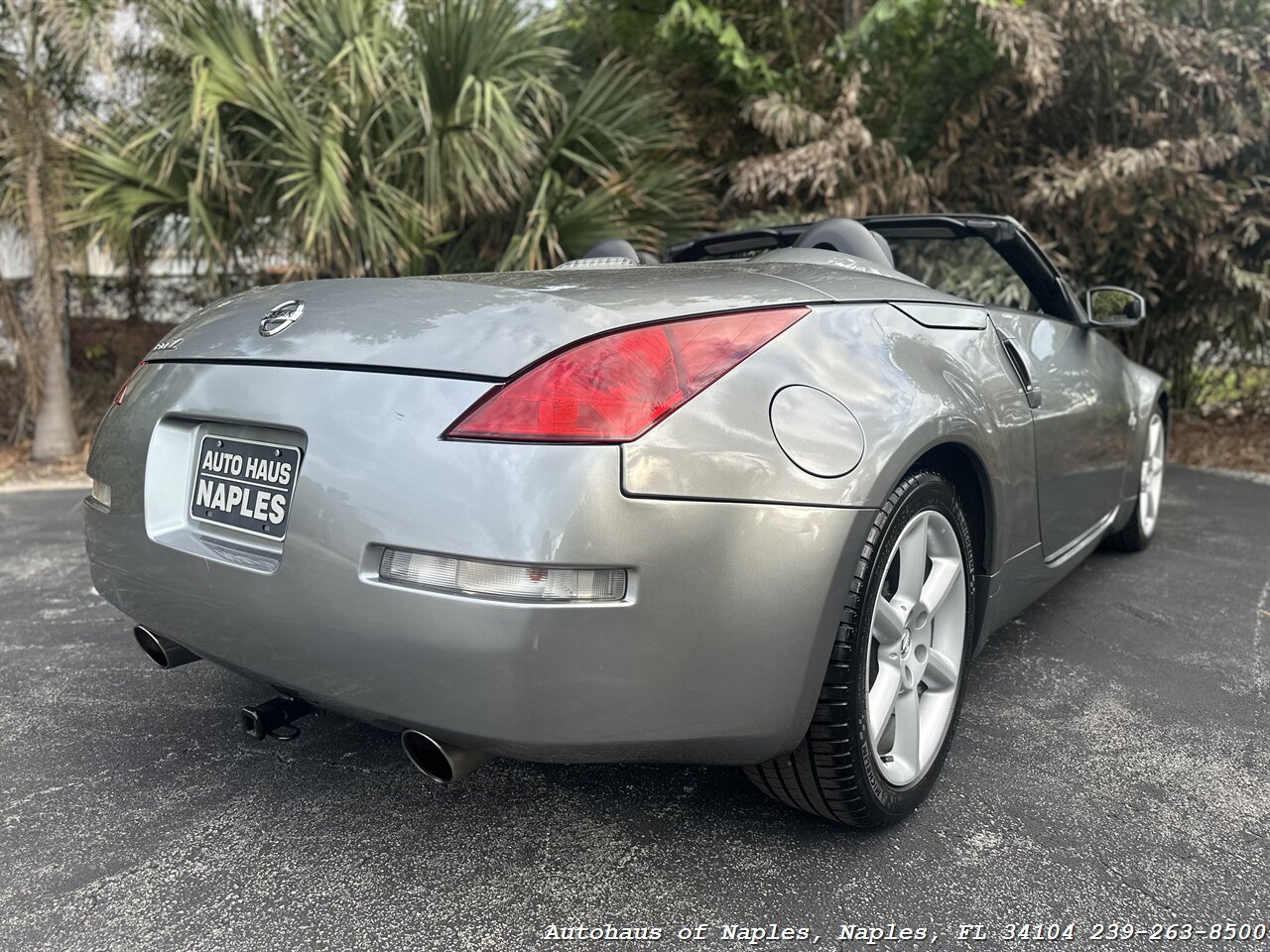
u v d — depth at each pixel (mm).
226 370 1531
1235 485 4895
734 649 1294
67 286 6344
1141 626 2645
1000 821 1636
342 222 5207
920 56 5688
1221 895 1425
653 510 1229
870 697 1539
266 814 1667
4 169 5523
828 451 1378
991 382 1879
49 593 3029
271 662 1404
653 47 6863
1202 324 6230
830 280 1688
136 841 1577
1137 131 5852
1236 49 5348
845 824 1592
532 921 1367
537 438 1215
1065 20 5434
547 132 5621
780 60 6961
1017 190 5918
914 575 1591
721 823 1637
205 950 1302
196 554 1481
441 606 1208
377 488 1270
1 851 1545
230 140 5562
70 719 2062
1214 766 1830
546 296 1372
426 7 5508
